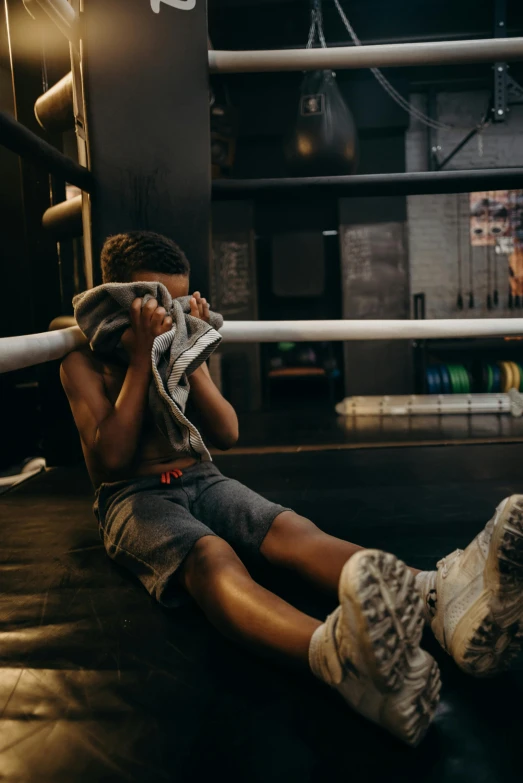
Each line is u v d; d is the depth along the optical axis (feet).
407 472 5.66
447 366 14.47
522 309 15.76
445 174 4.28
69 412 6.50
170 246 3.24
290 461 6.35
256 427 11.39
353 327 4.16
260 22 12.63
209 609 2.40
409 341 14.07
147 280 3.10
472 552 2.21
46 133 6.31
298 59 4.17
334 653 1.82
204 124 4.18
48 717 2.06
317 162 10.61
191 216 4.24
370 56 4.15
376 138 14.48
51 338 2.83
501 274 15.72
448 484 5.14
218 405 3.29
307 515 4.30
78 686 2.24
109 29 4.00
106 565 3.48
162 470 3.20
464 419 11.47
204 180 4.23
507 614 2.03
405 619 1.75
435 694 1.83
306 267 13.97
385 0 12.03
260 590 2.31
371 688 1.76
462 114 15.56
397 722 1.77
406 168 15.48
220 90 13.71
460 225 15.65
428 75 14.46
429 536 3.78
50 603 2.97
